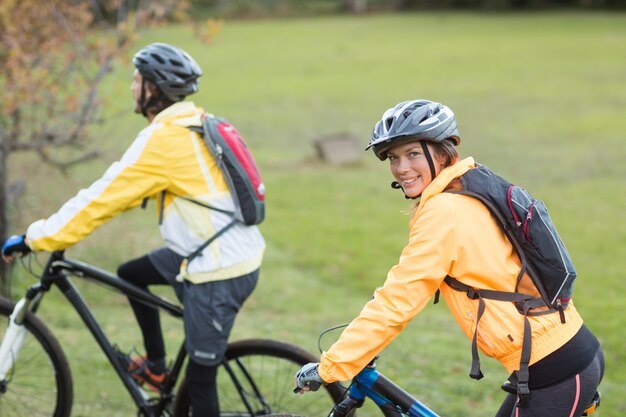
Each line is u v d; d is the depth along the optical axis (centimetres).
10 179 952
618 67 2658
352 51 3428
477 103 2125
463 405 496
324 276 877
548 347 261
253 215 354
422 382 531
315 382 277
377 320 262
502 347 263
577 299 780
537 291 264
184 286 360
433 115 267
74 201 346
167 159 346
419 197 278
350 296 813
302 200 1237
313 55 3338
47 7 717
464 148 1597
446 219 260
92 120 728
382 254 955
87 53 730
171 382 386
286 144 1708
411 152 269
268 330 660
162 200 355
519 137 1698
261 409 381
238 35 4284
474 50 3306
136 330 627
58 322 645
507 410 294
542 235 257
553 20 4431
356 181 1370
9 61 664
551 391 262
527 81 2464
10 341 383
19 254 372
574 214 1141
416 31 4178
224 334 357
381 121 273
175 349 573
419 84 2488
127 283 383
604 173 1388
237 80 2692
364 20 4897
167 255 379
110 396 482
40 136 723
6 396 427
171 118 356
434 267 260
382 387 296
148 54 356
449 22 4575
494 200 262
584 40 3469
